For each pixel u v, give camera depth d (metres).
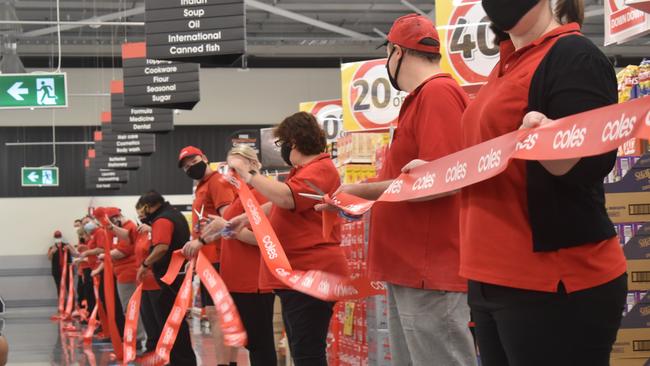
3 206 26.00
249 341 4.99
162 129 12.98
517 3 1.93
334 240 4.03
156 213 7.49
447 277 2.78
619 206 3.96
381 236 2.95
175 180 26.77
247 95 27.16
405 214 2.88
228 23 7.79
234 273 4.96
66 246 22.42
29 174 22.59
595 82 1.79
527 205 1.87
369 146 6.62
